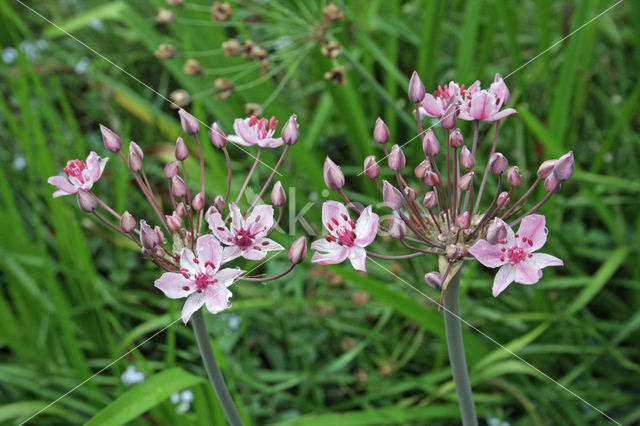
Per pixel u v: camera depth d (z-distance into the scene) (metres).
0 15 0.74
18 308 0.60
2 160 0.70
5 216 0.59
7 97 0.78
